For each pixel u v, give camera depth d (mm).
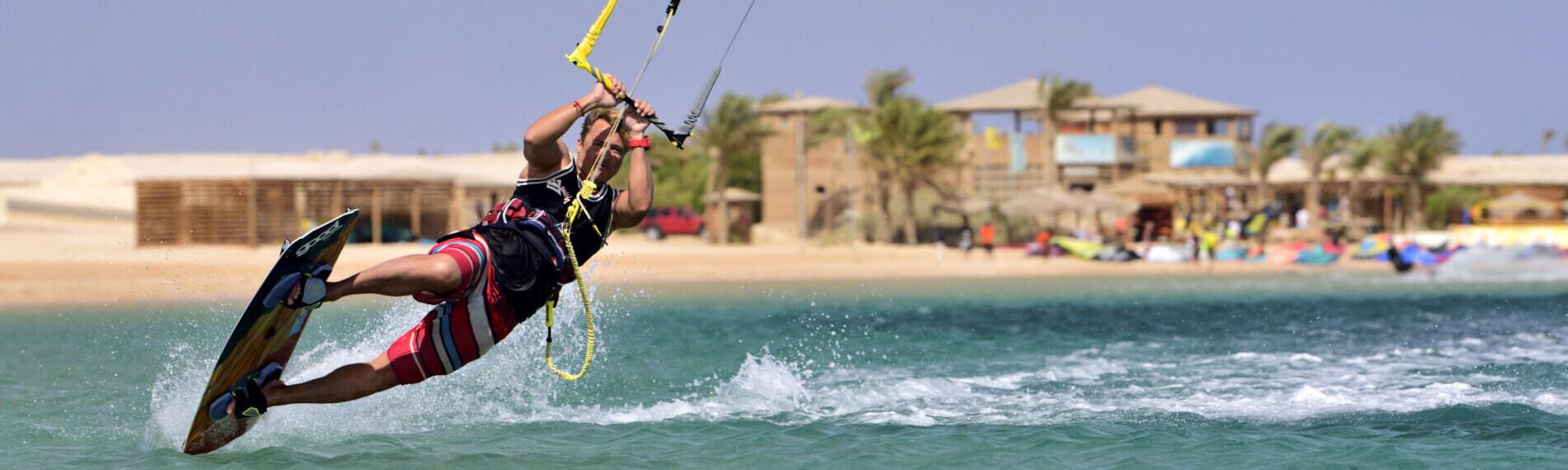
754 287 87938
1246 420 22359
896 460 19297
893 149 151375
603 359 33188
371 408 23578
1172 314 53719
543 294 18031
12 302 74000
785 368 27766
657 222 152125
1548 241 117000
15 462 19438
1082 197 136625
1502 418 22047
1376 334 40312
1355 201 169250
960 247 150250
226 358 17219
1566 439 20156
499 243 17641
